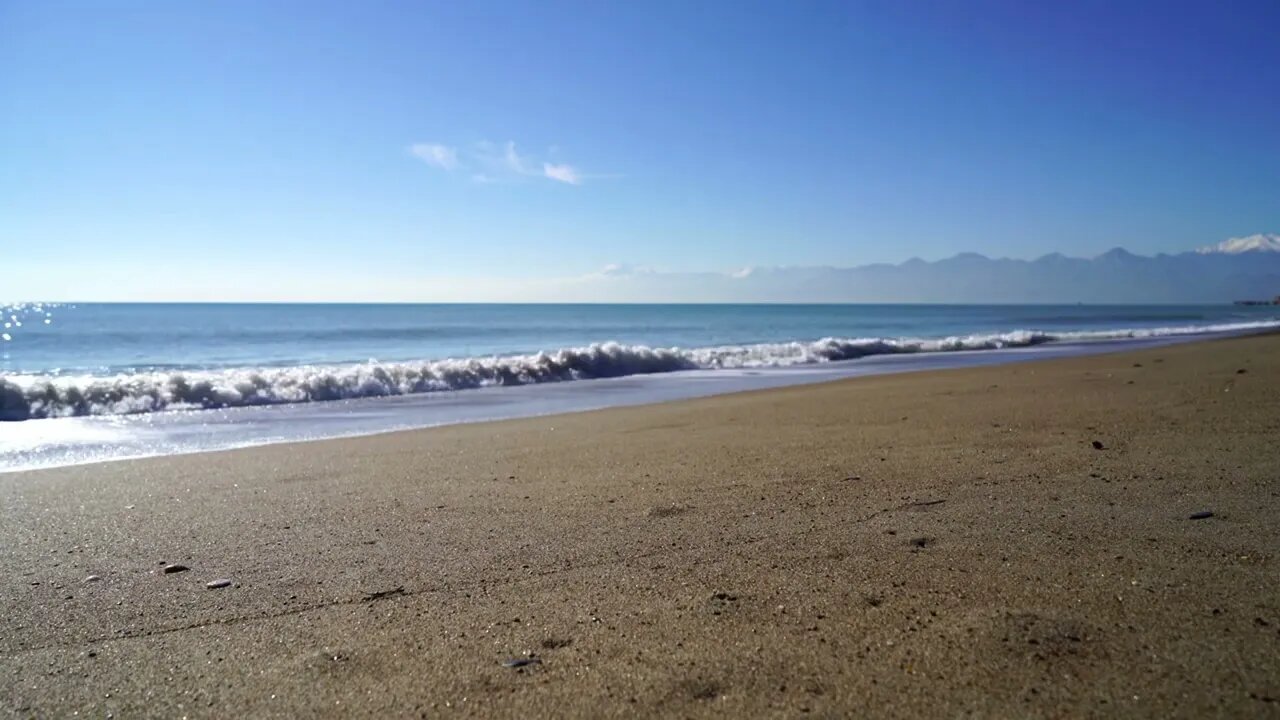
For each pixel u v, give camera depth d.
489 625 2.53
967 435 6.06
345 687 2.12
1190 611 2.40
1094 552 3.04
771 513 3.88
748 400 10.17
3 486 5.27
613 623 2.50
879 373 15.51
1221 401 7.39
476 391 13.26
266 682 2.17
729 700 1.96
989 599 2.57
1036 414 7.08
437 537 3.66
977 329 46.91
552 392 12.93
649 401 11.34
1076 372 12.38
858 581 2.81
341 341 33.59
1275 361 12.76
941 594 2.64
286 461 6.21
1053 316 79.31
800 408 8.70
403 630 2.51
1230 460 4.66
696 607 2.62
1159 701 1.87
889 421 7.16
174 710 2.02
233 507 4.49
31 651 2.45
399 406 11.20
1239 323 49.12
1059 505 3.79
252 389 11.84
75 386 10.70
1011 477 4.46
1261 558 2.88
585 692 2.03
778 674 2.09
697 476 4.90
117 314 72.38
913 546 3.22
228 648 2.42
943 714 1.84
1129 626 2.31
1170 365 12.86
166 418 10.03
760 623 2.45
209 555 3.48
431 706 1.99
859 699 1.93
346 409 10.92
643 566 3.11
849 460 5.22
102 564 3.38
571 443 6.70
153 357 24.05
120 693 2.13
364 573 3.14
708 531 3.60
